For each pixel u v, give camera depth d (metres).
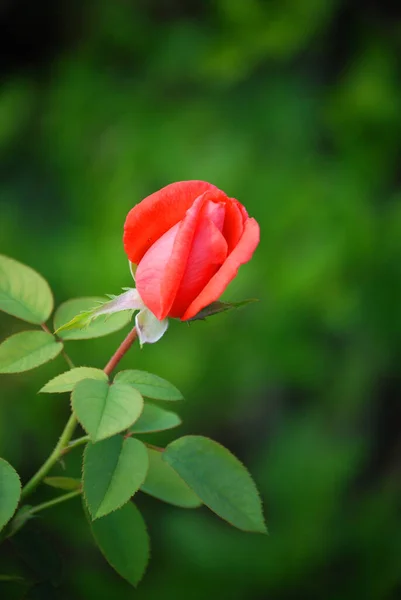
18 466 1.15
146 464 0.51
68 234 1.24
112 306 0.52
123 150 1.21
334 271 1.14
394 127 1.22
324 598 1.14
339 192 1.18
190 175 1.17
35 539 0.56
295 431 1.23
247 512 0.52
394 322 1.21
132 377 0.52
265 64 1.24
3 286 0.56
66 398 1.15
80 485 0.55
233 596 1.12
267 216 1.16
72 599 1.09
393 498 1.21
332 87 1.25
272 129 1.21
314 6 1.18
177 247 0.50
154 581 1.12
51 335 0.55
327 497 1.17
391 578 1.14
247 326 1.17
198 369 1.15
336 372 1.23
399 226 1.19
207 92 1.24
